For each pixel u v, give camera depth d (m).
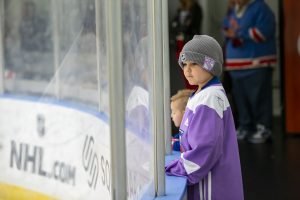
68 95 9.14
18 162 10.78
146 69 5.33
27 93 10.81
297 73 17.00
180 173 5.62
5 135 11.23
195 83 5.79
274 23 15.84
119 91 4.12
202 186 5.68
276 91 20.62
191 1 17.22
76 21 8.55
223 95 5.64
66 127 9.04
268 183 11.98
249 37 15.62
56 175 9.30
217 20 20.38
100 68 6.70
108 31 4.10
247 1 15.55
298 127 17.12
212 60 5.63
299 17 16.84
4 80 11.58
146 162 5.29
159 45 5.45
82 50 8.18
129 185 4.67
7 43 11.46
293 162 13.76
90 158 7.35
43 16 10.78
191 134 5.48
